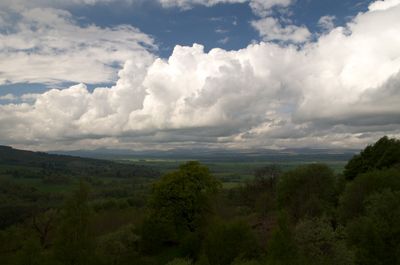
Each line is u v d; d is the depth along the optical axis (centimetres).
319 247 3944
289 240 3709
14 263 3462
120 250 6719
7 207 13988
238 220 5706
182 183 8000
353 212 5597
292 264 3575
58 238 3450
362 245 3694
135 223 9494
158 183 8181
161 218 7925
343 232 4141
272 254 3709
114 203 14562
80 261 3397
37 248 3506
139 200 15662
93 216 3616
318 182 7525
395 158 7506
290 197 7575
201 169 8350
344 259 3681
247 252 5278
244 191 11431
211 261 5378
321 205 6512
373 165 7775
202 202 8006
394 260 3531
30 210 13012
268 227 7312
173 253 7450
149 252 7706
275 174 10831
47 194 18800
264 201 9162
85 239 3475
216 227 5738
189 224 8044
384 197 4181
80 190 3559
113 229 9838
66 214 3488
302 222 4341
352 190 5850
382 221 3769
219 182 8600
